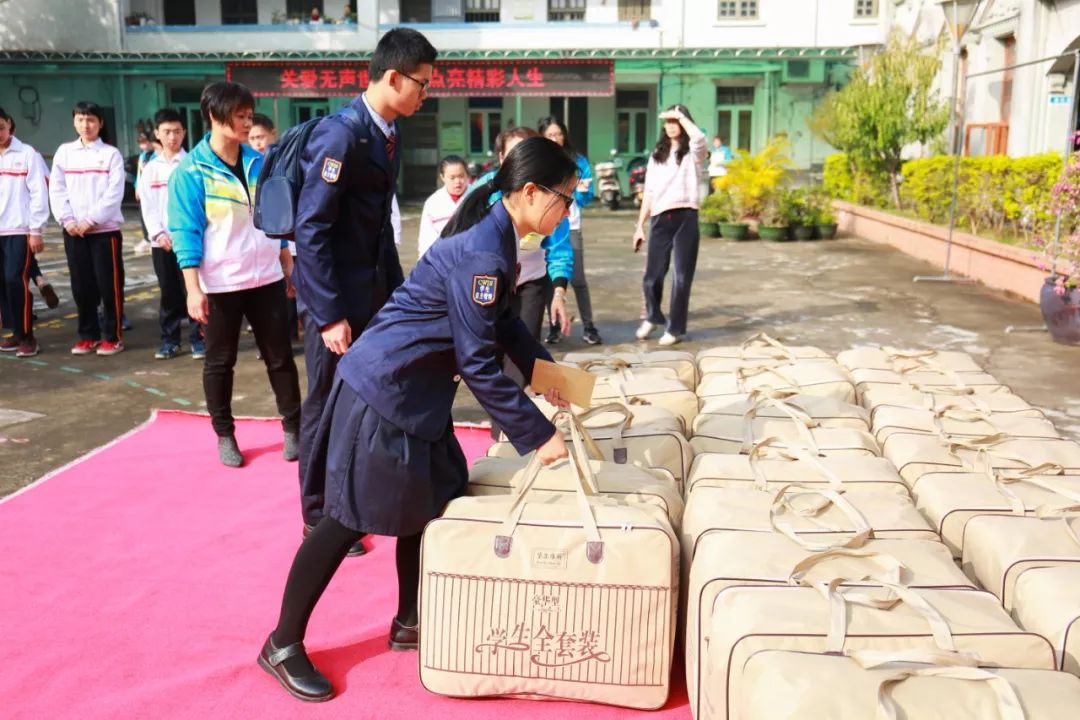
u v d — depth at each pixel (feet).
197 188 14.05
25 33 77.41
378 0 77.77
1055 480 8.99
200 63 76.02
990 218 35.78
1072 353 22.66
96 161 22.49
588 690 8.21
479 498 8.67
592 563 8.04
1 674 9.06
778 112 75.97
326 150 9.98
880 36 68.03
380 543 12.14
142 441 16.29
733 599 7.07
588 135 79.87
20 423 17.75
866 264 38.75
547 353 9.32
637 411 11.09
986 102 47.19
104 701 8.59
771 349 14.23
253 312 14.62
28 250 22.66
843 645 6.48
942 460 9.68
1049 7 40.11
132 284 35.14
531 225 8.29
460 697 8.46
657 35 76.54
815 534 8.01
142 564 11.46
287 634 8.78
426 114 80.69
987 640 6.54
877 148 48.19
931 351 13.88
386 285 11.16
